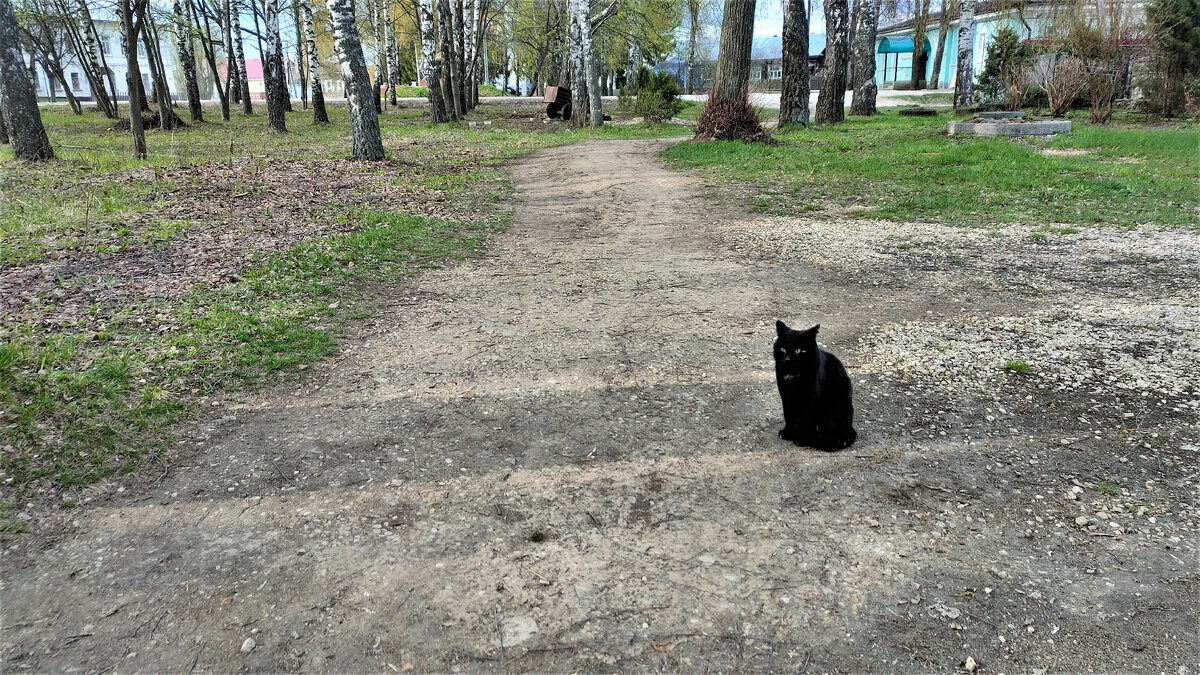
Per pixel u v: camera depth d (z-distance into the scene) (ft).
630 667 8.57
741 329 20.15
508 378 16.97
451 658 8.71
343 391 16.22
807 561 10.46
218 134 74.59
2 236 27.07
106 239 27.45
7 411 13.79
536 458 13.38
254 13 96.48
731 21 59.41
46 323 18.39
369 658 8.71
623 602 9.64
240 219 32.12
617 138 73.31
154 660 8.69
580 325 20.58
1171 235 29.30
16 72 45.85
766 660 8.69
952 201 36.99
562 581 10.05
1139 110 77.51
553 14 143.33
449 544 10.86
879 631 9.18
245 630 9.17
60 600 9.66
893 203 37.55
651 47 133.08
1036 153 49.49
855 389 16.22
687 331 20.03
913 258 27.43
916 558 10.53
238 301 21.24
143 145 50.98
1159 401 15.16
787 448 13.70
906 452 13.48
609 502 11.96
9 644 8.89
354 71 52.26
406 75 217.77
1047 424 14.43
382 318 21.21
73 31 90.02
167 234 28.27
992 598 9.75
